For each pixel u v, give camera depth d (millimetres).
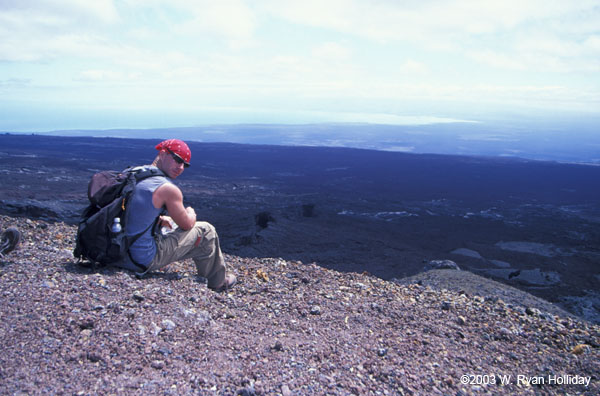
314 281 5395
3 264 4004
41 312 2984
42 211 38969
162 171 4016
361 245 51125
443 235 65250
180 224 3961
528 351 3740
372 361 3004
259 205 77062
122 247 3809
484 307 5090
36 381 2221
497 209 99375
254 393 2393
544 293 35219
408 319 4168
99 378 2328
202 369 2594
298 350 3047
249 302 4230
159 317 3215
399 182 143500
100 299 3346
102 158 151875
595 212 102750
